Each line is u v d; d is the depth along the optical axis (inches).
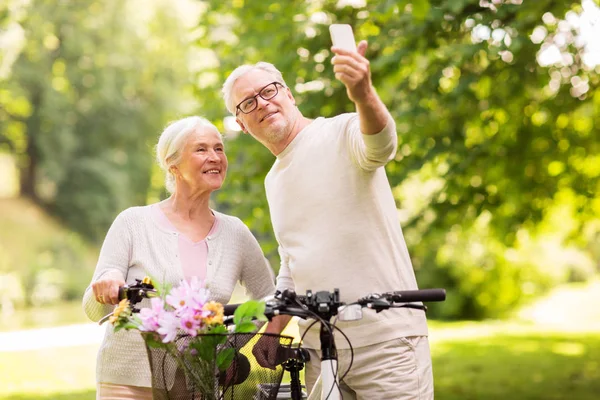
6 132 1123.9
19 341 527.2
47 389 350.6
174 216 151.4
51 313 911.0
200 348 112.0
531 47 288.4
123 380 142.9
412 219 344.2
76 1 1104.8
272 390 122.8
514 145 332.5
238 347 116.0
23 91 1071.6
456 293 745.0
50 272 1052.5
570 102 329.7
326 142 135.9
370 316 133.0
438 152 311.4
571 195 378.6
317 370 141.8
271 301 116.8
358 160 130.2
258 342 120.5
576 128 359.3
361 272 133.2
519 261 737.6
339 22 310.2
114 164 1184.8
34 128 1138.0
